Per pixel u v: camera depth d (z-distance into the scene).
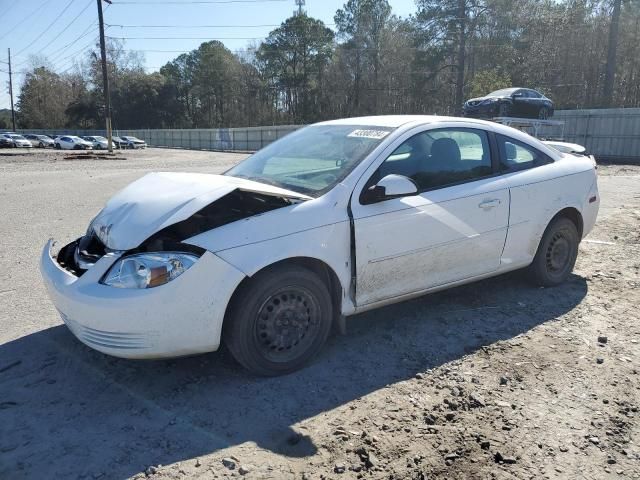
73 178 16.52
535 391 3.32
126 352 3.12
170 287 3.05
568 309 4.63
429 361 3.71
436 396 3.26
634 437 2.88
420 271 4.04
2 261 6.33
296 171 4.04
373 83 67.00
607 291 5.09
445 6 48.56
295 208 3.47
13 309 4.72
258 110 87.75
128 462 2.65
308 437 2.85
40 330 4.25
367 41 66.56
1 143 52.69
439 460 2.68
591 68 52.06
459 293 4.99
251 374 3.49
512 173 4.63
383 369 3.59
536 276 5.02
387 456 2.70
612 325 4.31
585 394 3.28
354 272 3.70
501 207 4.43
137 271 3.09
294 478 2.54
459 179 4.29
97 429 2.93
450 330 4.20
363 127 4.32
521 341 4.01
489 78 42.28
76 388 3.36
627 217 8.89
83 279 3.22
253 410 3.11
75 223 8.66
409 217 3.88
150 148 60.22
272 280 3.32
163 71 98.50
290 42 72.69
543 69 51.56
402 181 3.66
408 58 63.12
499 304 4.72
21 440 2.83
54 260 3.69
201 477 2.54
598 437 2.87
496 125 4.73
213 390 3.32
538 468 2.62
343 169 3.83
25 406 3.15
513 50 51.41
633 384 3.40
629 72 51.78
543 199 4.75
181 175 3.97
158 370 3.57
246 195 3.47
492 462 2.66
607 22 50.03
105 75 38.78
